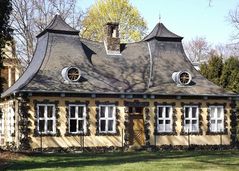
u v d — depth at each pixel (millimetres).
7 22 26250
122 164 22531
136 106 35094
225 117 37625
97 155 28828
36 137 32250
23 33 51969
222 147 37094
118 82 35531
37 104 32438
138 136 35469
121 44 39469
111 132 34281
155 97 35500
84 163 23203
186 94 36031
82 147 33250
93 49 38125
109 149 33906
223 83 42156
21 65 52156
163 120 35719
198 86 37469
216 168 20906
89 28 58812
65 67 34750
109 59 37750
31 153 28938
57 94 32906
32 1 52750
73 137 33188
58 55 35531
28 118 32156
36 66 35625
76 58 35906
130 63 37969
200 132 36656
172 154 29500
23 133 31953
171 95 35812
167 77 37375
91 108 33906
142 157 27062
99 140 33906
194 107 36719
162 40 39438
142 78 36719
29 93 32188
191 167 21234
